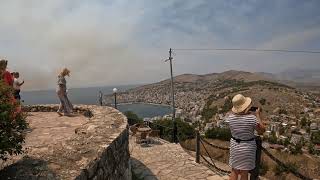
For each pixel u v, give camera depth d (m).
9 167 3.36
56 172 3.27
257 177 5.21
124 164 5.93
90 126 6.16
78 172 3.32
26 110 11.33
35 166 3.40
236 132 4.71
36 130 7.81
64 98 10.18
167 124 17.52
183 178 7.47
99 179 3.99
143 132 11.04
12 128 3.27
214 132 23.66
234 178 4.85
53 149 4.11
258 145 5.14
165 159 9.08
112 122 6.64
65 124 8.61
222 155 13.17
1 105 3.10
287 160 16.05
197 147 8.74
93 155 3.99
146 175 7.72
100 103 15.80
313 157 21.31
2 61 5.77
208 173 7.80
